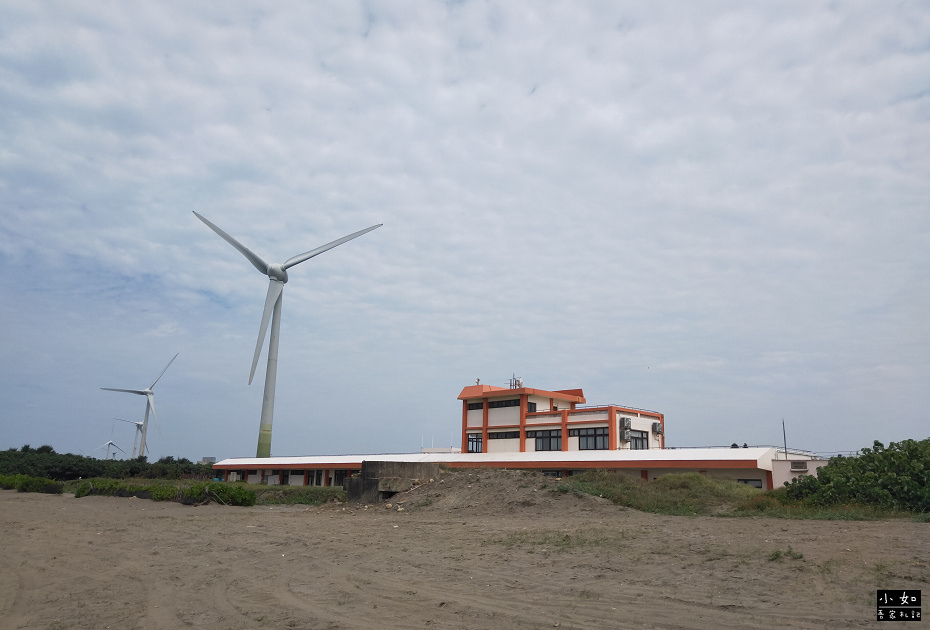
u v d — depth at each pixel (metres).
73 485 50.28
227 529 20.36
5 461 71.25
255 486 52.31
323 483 65.50
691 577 10.48
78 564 13.64
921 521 18.22
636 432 54.03
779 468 38.47
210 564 13.48
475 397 61.06
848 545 13.17
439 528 19.91
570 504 25.11
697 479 33.66
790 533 15.66
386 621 8.47
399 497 29.78
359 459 63.66
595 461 46.66
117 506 31.19
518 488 27.44
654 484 33.38
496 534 17.55
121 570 12.85
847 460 26.86
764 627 7.52
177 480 70.25
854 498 23.41
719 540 14.48
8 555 15.00
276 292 65.31
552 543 15.05
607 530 17.27
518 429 57.41
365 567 12.71
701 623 7.79
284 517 25.38
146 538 18.02
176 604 9.74
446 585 10.68
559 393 60.84
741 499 27.77
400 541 16.62
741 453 41.38
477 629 7.95
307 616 8.84
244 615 8.96
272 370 69.38
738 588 9.58
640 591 9.62
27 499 35.97
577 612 8.55
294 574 12.14
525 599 9.43
